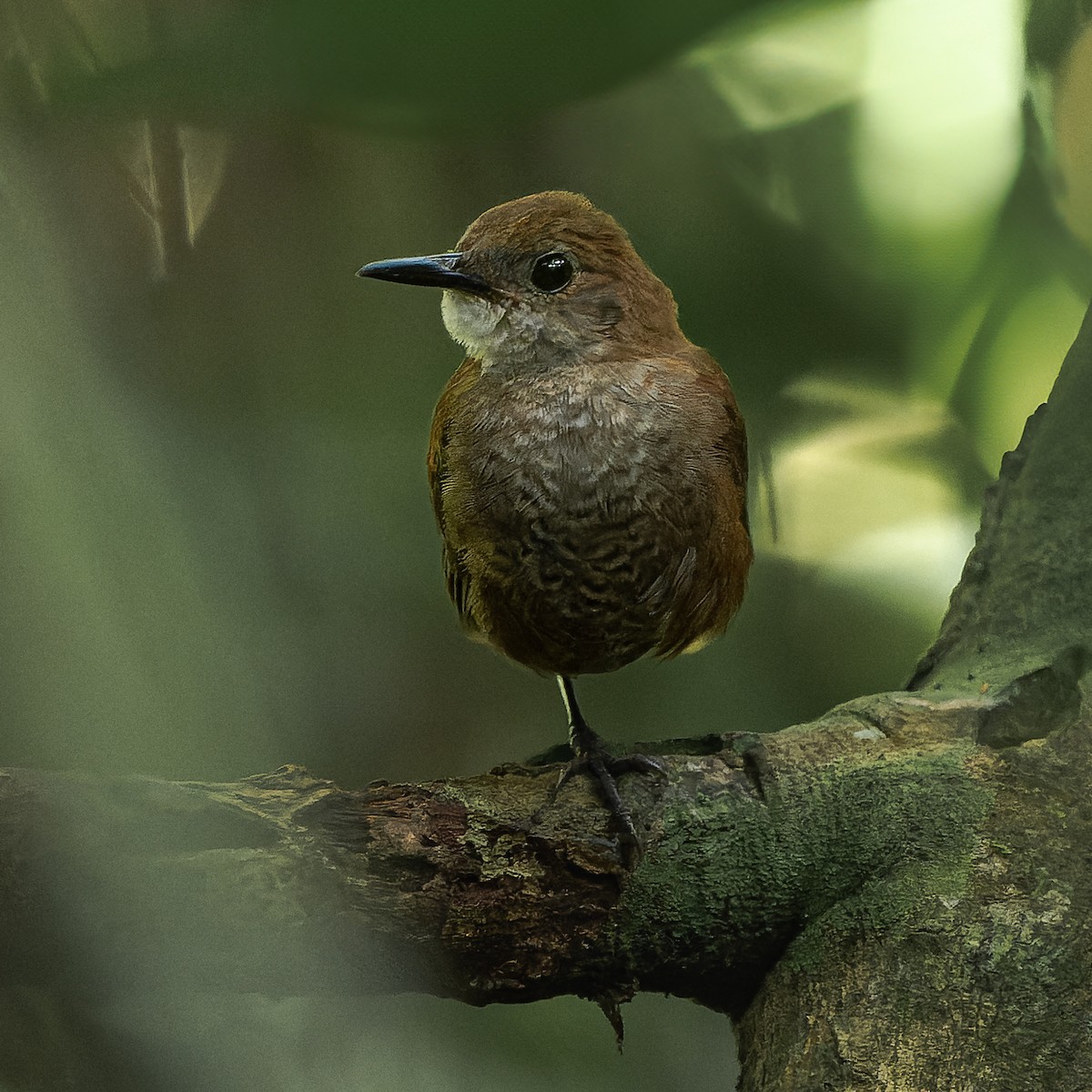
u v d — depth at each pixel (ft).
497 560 11.33
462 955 11.19
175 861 11.15
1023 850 11.20
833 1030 11.18
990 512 11.37
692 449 11.31
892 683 11.60
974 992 11.18
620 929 11.21
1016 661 11.28
